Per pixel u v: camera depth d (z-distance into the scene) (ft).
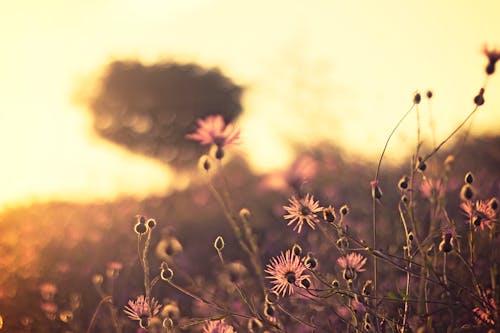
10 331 14.52
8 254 25.14
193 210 34.81
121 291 16.14
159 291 16.21
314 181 22.02
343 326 9.12
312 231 17.40
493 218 8.27
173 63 115.03
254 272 15.28
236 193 34.22
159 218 33.86
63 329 14.16
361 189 21.03
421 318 7.69
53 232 29.50
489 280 8.89
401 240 12.48
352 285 8.18
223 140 8.51
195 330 10.58
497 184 13.66
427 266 7.50
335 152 24.80
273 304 8.30
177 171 112.68
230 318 8.45
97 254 22.61
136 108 112.98
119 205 34.35
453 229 8.15
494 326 7.29
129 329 12.35
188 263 18.38
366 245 7.59
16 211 33.58
